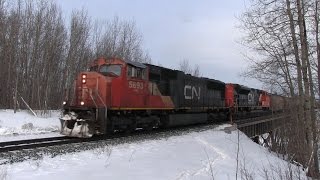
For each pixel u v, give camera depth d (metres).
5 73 36.28
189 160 14.87
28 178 9.70
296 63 18.83
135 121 21.48
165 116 25.47
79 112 18.88
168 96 25.19
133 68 21.06
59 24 40.25
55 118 28.20
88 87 19.27
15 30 36.88
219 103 37.03
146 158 14.05
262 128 45.09
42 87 36.56
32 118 26.77
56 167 11.36
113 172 11.18
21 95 35.34
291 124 22.98
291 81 20.67
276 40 18.98
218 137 24.72
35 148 14.34
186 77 28.58
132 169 11.87
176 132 23.80
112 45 47.28
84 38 42.75
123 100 20.03
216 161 15.77
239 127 34.22
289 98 23.48
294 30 18.02
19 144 15.55
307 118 17.28
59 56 39.91
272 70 20.03
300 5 17.52
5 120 24.52
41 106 35.50
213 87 35.47
